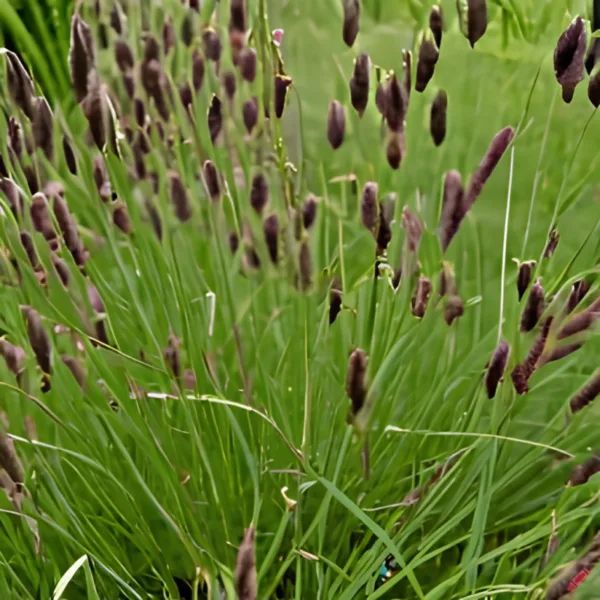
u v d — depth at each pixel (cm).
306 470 48
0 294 53
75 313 51
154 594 54
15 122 50
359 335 52
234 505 53
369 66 49
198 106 57
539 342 47
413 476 52
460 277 56
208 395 49
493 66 63
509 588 47
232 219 52
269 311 54
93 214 54
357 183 55
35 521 50
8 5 60
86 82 49
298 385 52
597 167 57
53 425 52
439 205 53
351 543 54
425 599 48
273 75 50
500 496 53
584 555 46
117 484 50
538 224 57
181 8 56
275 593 53
